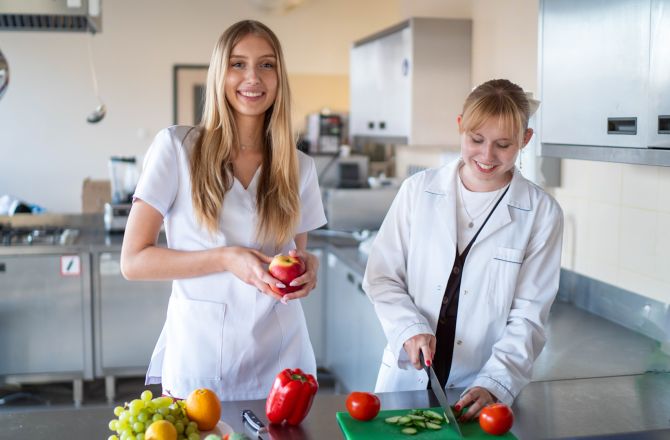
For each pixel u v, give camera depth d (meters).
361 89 5.23
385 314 1.96
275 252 1.98
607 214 2.78
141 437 1.40
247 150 1.97
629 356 2.29
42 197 8.42
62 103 8.33
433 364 2.00
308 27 8.59
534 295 1.97
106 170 8.44
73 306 4.40
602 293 2.79
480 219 1.98
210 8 8.37
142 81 8.38
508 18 3.85
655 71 1.87
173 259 1.85
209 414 1.49
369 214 4.76
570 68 2.28
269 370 2.02
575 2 2.24
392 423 1.65
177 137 1.93
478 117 1.79
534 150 3.02
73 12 3.86
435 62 4.32
